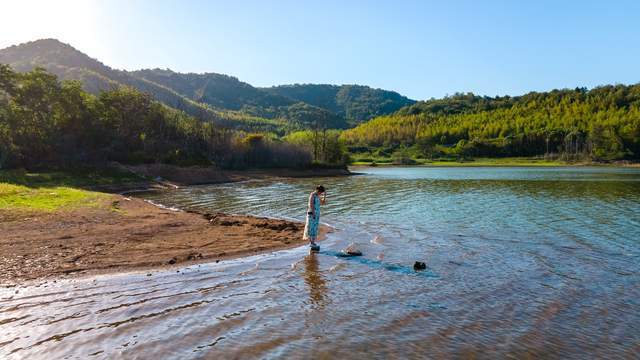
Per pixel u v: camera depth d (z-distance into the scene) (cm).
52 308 930
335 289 1080
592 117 17625
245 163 7662
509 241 1666
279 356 726
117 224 1917
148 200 3403
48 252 1387
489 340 794
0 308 925
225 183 5784
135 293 1035
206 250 1477
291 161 8200
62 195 2806
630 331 835
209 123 8181
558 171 9319
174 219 2114
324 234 1812
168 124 7738
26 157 5150
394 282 1139
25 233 1656
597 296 1031
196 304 966
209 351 741
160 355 725
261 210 2692
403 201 3119
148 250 1452
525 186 4616
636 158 13450
